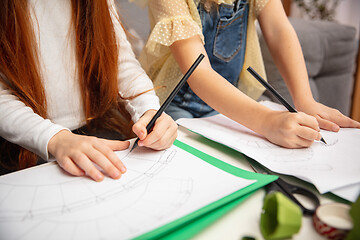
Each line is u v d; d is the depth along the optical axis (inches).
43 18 25.8
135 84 28.1
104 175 16.3
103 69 27.1
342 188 15.0
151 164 17.3
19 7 23.2
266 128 20.7
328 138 21.1
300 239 11.8
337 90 60.1
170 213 12.9
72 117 28.8
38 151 20.1
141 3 35.9
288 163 17.6
